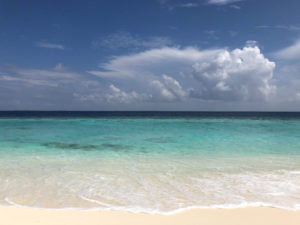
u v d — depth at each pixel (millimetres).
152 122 32031
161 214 4477
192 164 8656
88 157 9883
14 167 8133
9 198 5320
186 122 32875
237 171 7688
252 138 15797
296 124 28344
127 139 15383
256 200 5234
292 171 7668
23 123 29156
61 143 13570
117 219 4223
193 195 5543
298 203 5059
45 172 7516
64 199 5262
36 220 4129
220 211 4641
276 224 4094
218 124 28562
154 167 8203
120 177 6984
